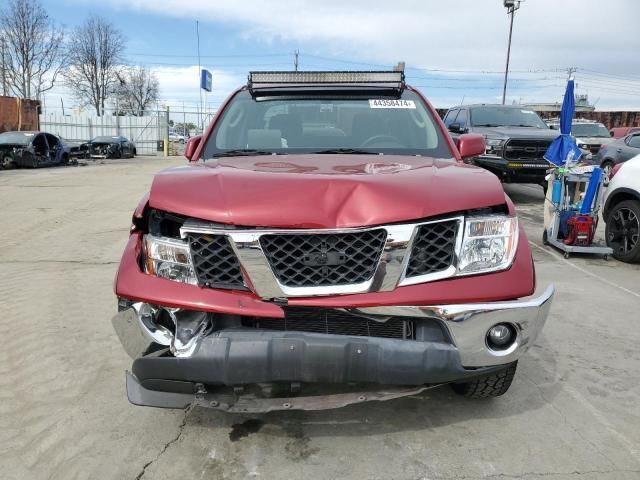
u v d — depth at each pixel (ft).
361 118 11.85
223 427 8.81
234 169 8.68
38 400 9.73
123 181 49.75
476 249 7.45
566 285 17.06
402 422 8.96
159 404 7.75
